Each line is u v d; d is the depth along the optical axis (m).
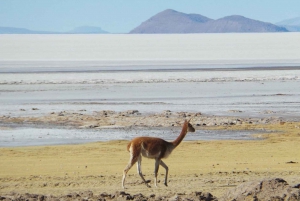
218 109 84.56
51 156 50.75
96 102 93.50
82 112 81.75
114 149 54.38
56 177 40.88
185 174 42.25
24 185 38.00
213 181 39.19
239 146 56.25
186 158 49.88
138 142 36.97
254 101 94.62
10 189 36.81
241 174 42.00
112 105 89.38
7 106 88.06
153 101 94.75
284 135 63.22
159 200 32.19
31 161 48.22
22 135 63.09
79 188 37.09
